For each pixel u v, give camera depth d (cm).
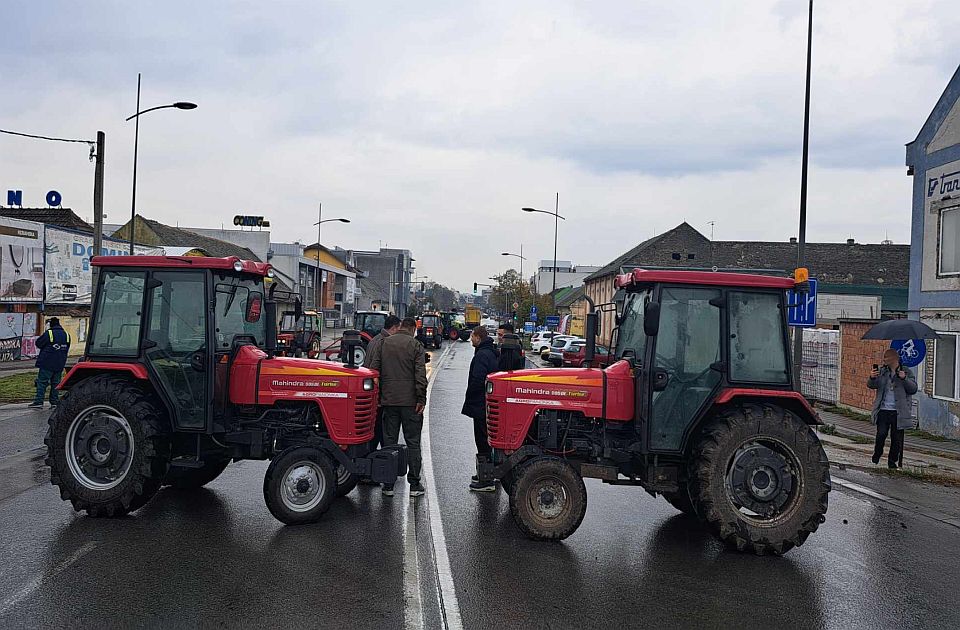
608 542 714
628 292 831
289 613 506
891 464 1163
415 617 506
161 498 827
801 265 1579
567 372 760
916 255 1620
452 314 7494
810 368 2212
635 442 736
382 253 12200
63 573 575
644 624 513
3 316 2461
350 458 769
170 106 2109
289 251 6588
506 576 601
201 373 757
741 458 703
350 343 799
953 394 1485
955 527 819
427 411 1662
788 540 683
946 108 1535
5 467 951
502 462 754
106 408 744
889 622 533
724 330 725
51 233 2712
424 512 791
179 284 768
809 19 1581
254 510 781
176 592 540
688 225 5769
